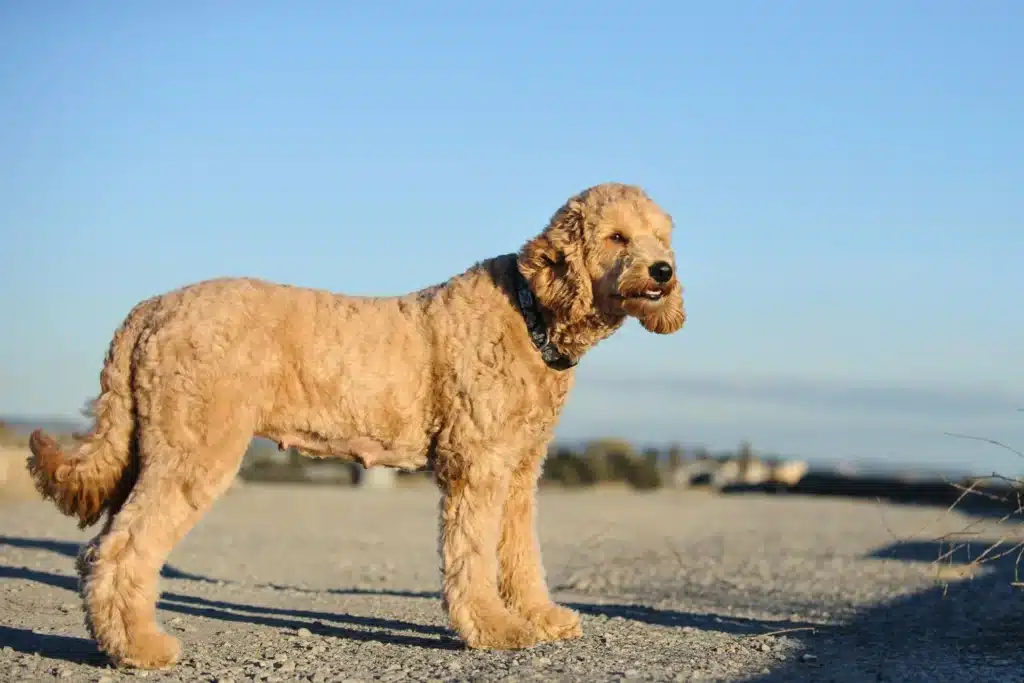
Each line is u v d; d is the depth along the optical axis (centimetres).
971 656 748
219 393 661
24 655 706
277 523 2027
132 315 686
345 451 721
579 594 1182
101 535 661
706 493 3102
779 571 1371
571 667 666
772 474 3175
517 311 727
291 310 699
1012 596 1062
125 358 673
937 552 1518
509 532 772
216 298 681
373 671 661
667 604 1095
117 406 670
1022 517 1063
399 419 711
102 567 650
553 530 1919
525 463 767
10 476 2233
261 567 1370
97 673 654
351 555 1548
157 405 657
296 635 798
